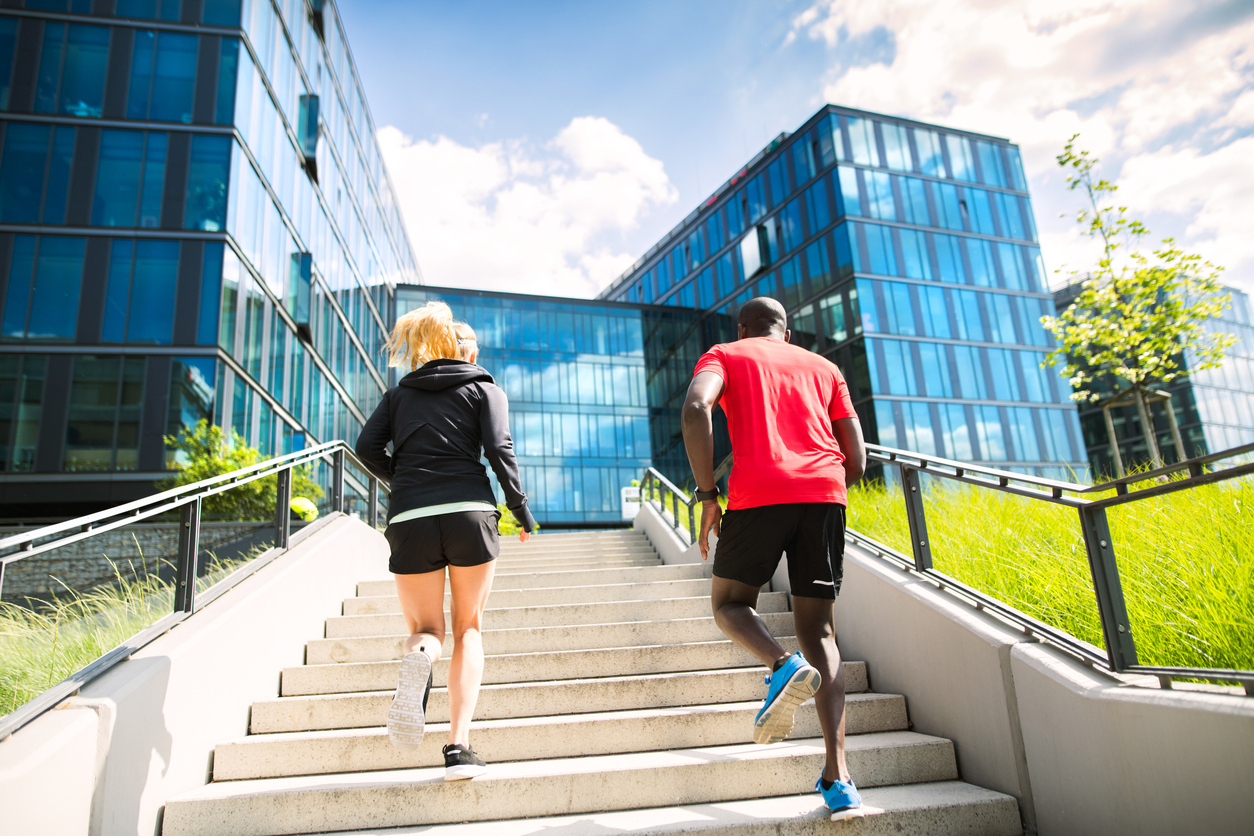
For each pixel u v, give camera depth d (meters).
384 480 2.77
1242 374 42.62
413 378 2.67
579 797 2.54
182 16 15.61
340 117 23.19
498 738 2.92
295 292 18.27
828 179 29.03
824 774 2.25
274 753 2.87
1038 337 29.86
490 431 2.58
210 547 7.62
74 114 14.66
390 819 2.46
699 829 2.23
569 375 33.06
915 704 3.10
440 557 2.49
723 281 34.56
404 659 2.22
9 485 12.84
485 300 32.75
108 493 12.98
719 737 3.01
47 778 1.94
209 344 13.88
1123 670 2.13
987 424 27.70
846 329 27.55
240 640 3.22
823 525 2.24
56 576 6.56
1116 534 3.51
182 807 2.46
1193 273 9.17
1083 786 2.14
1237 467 1.72
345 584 4.98
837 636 3.88
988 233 30.44
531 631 4.04
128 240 14.21
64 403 13.28
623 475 32.53
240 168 15.30
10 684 3.18
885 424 26.05
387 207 31.02
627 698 3.35
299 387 18.17
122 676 2.45
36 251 13.88
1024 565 3.54
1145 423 9.38
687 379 35.00
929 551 3.32
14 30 14.87
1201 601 2.62
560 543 9.32
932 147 30.70
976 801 2.39
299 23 19.48
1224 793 1.70
